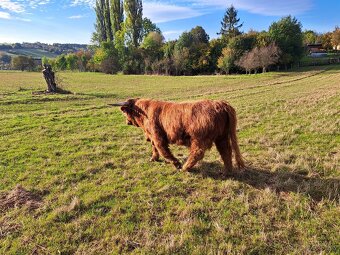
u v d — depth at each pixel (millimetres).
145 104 7531
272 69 61469
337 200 5645
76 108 18422
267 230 4859
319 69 56375
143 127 7859
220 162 7695
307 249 4344
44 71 27609
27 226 5098
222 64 63000
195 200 5816
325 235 4680
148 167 7598
